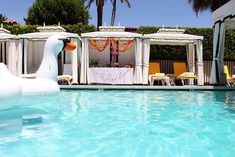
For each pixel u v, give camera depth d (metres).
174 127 5.30
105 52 17.02
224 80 13.66
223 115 6.52
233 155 3.71
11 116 6.03
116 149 3.94
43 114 6.31
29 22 26.55
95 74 14.13
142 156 3.65
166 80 14.27
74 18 26.97
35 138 4.46
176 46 17.28
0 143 4.19
